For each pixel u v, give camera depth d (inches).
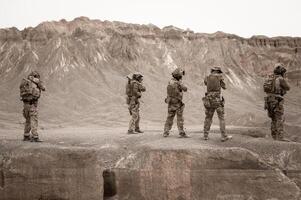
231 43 3875.5
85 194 701.9
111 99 2898.6
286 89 832.3
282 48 4003.4
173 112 849.5
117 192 723.4
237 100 3216.0
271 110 832.3
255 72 3779.5
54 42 3376.0
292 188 693.9
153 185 708.7
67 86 2989.7
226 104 3029.0
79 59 3287.4
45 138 873.5
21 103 2763.3
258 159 701.9
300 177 733.9
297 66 3836.1
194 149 706.2
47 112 2608.3
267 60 3860.7
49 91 2918.3
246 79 3597.4
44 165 703.7
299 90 3592.5
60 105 2758.4
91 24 3762.3
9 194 703.7
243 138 808.9
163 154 708.7
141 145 776.9
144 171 713.0
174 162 704.4
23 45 3440.0
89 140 856.9
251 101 3309.5
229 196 693.3
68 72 3127.5
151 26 3860.7
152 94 3031.5
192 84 3329.2
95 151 712.4
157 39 3718.0
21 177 705.6
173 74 850.8
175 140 800.3
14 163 707.4
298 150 752.3
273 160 741.9
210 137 833.5
